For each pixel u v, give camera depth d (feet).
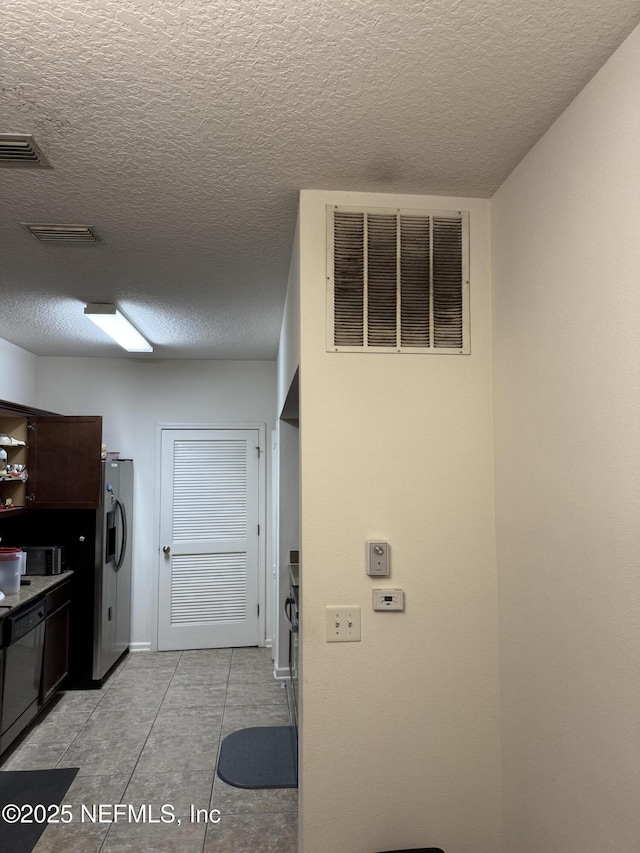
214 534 16.58
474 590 6.12
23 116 4.67
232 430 16.83
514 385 5.70
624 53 3.88
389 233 6.26
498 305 6.12
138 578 16.35
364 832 5.84
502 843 5.94
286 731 11.02
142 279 9.10
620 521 3.96
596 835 4.24
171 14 3.57
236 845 7.68
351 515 6.07
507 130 4.99
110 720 11.55
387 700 5.96
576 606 4.53
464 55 3.99
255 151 5.29
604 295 4.15
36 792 8.93
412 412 6.21
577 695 4.51
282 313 11.25
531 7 3.56
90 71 4.11
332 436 6.11
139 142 5.08
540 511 5.14
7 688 9.96
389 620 6.02
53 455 13.46
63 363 16.28
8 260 8.21
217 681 13.71
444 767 5.97
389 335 6.24
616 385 4.01
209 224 6.98
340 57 3.99
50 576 12.87
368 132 4.99
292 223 6.98
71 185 5.93
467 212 6.39
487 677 6.08
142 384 16.61
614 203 4.02
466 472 6.22
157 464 16.49
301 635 6.01
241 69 4.11
